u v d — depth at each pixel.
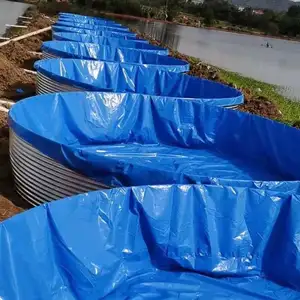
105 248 3.79
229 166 6.62
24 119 5.54
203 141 7.08
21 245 3.23
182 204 4.13
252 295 4.06
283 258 4.29
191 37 34.88
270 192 4.31
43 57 9.59
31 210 3.32
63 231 3.51
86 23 18.84
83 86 6.98
